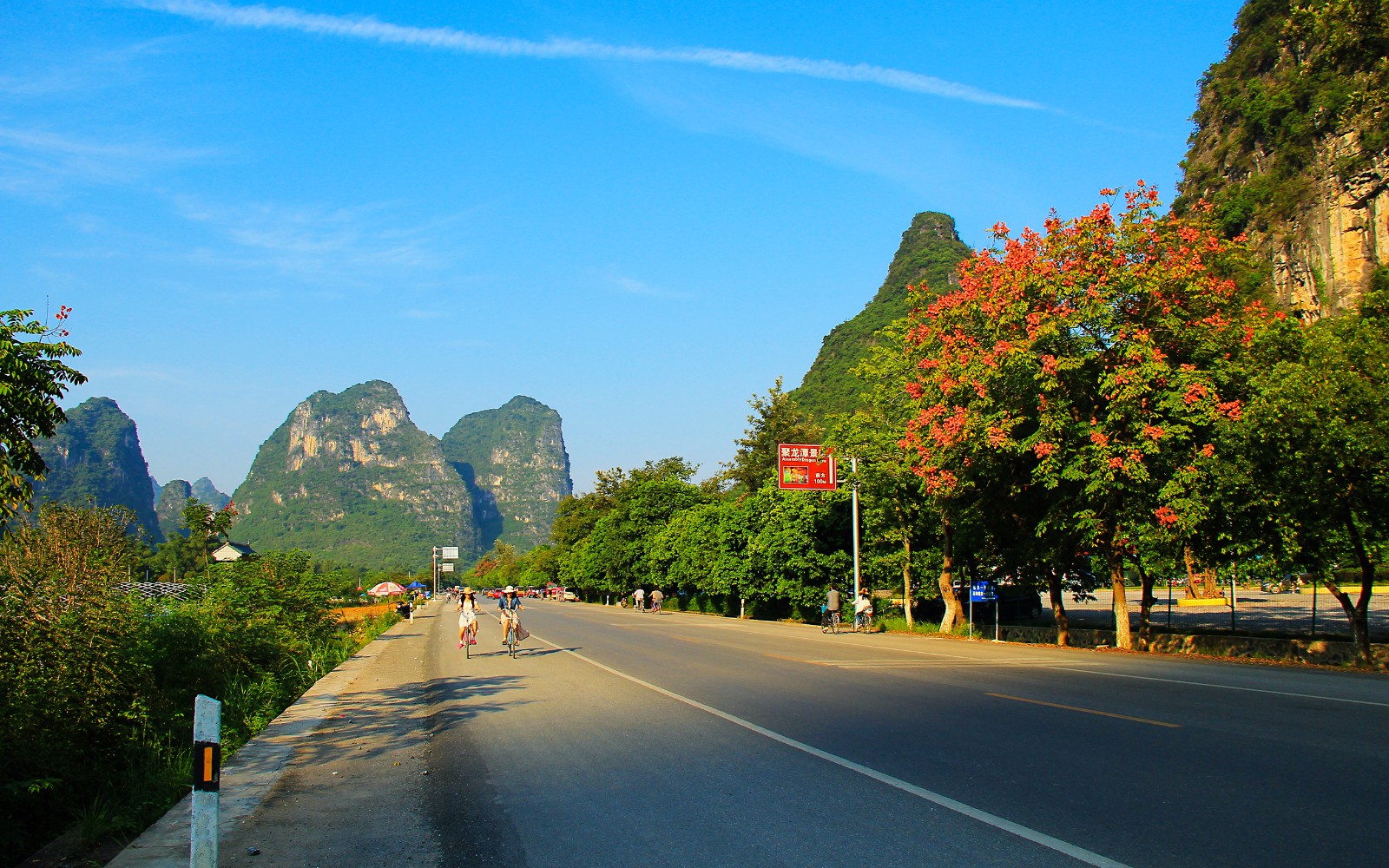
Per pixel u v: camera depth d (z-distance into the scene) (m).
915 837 6.28
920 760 8.73
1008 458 23.50
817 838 6.36
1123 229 21.34
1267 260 71.44
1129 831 6.26
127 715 10.45
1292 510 17.86
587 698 14.43
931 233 152.88
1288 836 6.06
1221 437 19.44
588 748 10.14
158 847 6.86
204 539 64.38
